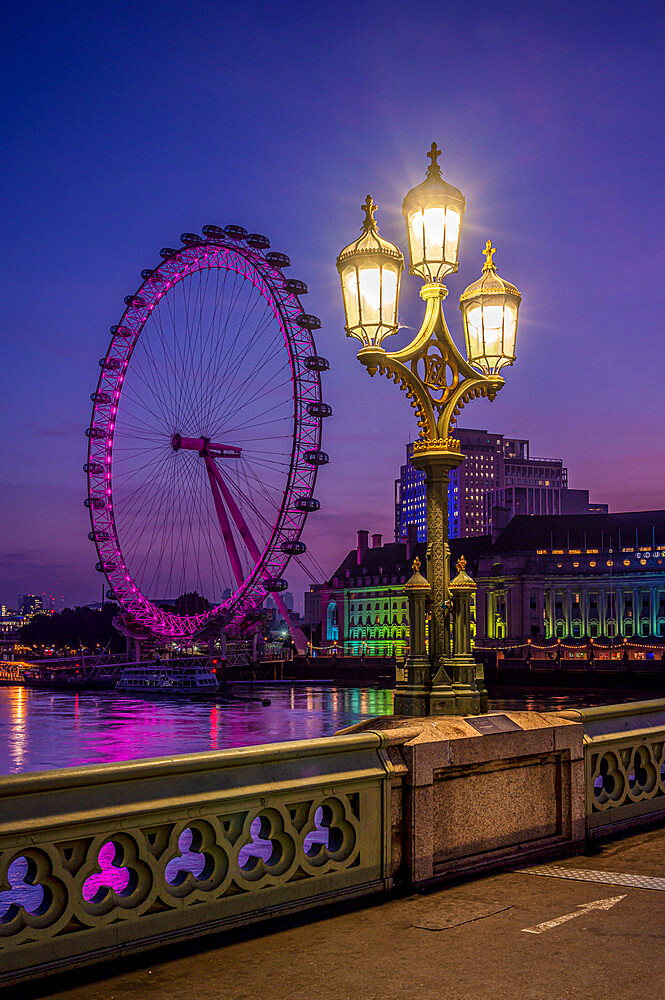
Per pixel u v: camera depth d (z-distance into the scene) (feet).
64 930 20.11
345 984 19.93
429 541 31.60
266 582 401.49
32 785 19.57
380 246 29.30
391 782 26.78
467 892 26.40
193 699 497.05
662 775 37.73
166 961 21.06
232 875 23.06
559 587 607.37
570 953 21.67
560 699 391.65
